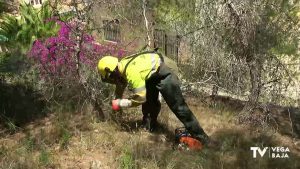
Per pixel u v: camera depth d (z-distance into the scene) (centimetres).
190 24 832
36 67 688
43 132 538
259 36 652
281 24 671
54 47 657
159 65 501
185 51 795
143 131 565
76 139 539
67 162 486
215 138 568
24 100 624
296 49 682
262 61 639
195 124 528
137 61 495
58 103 614
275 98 665
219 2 709
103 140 531
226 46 675
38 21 975
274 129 616
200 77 732
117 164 484
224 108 667
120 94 547
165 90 507
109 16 698
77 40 603
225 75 684
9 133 543
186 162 493
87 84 599
